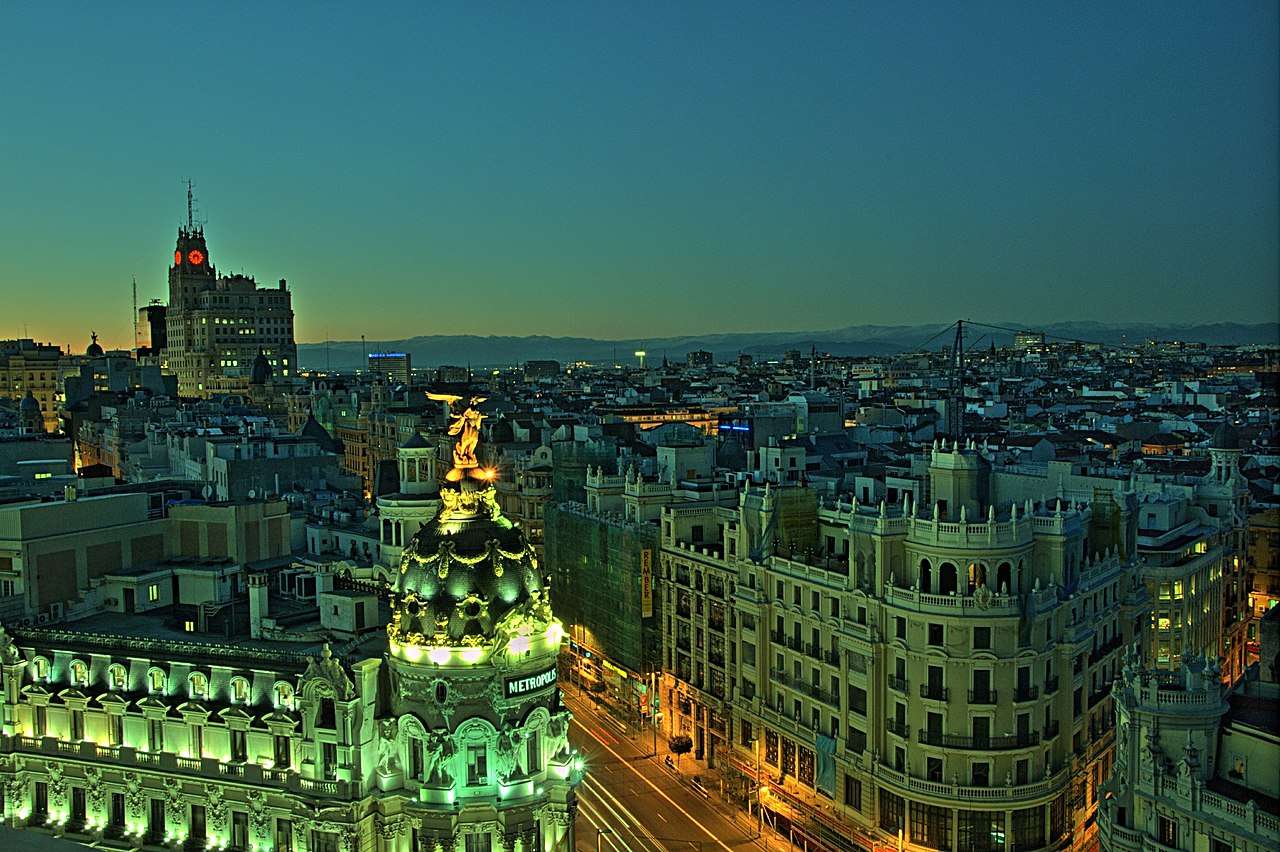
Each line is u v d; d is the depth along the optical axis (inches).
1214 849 2418.8
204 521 4493.1
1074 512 3873.0
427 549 3277.6
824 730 4079.7
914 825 3663.9
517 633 3196.4
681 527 5083.7
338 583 3973.9
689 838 4114.2
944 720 3614.7
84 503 4158.5
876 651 3789.4
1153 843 2546.8
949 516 3853.3
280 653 3321.9
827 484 5413.4
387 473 5536.4
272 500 4840.1
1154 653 4485.7
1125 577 4190.5
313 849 3164.4
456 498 3361.2
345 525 5241.1
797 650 4244.6
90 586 4101.9
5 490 5748.0
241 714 3248.0
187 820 3299.7
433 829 3127.5
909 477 5032.0
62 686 3494.1
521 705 3206.2
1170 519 4938.5
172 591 4200.3
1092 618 3855.8
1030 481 5118.1
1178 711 2576.3
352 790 3120.1
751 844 4067.4
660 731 5167.3
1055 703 3690.9
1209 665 2655.0
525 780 3186.5
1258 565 5762.8
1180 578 4480.8
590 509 6013.8
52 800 3425.2
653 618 5290.4
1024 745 3577.8
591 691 5777.6
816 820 4015.8
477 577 3216.0
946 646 3597.4
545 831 3240.7
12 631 3607.3
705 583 4815.5
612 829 4188.0
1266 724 2498.8
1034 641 3577.8
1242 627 5467.5
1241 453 6879.9
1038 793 3560.5
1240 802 2380.7
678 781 4677.7
